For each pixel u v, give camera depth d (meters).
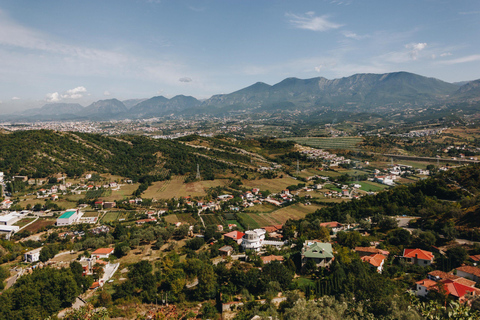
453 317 61.38
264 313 80.06
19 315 84.94
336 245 123.94
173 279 102.38
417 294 90.25
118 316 87.88
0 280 107.38
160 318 84.00
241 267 108.00
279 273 98.25
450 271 101.31
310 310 74.19
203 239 150.50
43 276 98.06
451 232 122.12
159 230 156.75
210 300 95.94
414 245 124.25
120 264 127.38
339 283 91.56
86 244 148.75
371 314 72.44
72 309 89.44
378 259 108.62
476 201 149.25
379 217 152.62
